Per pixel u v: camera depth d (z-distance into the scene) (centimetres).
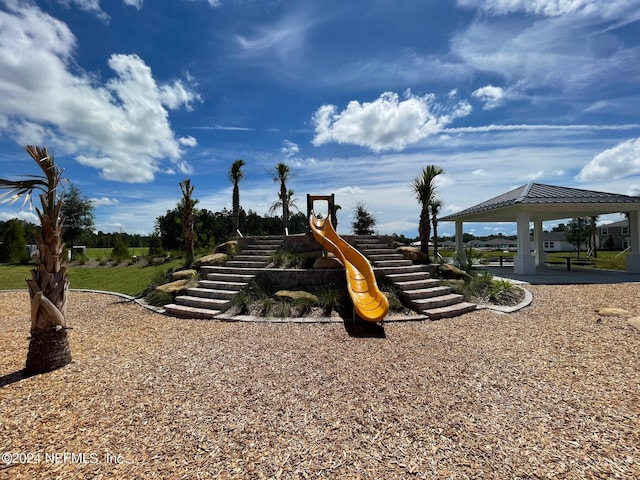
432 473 234
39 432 294
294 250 1081
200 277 997
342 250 995
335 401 344
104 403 346
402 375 410
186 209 1268
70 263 2070
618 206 1354
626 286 1055
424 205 1077
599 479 225
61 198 455
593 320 669
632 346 510
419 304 734
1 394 371
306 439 278
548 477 229
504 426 294
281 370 429
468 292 875
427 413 318
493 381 391
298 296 773
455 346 523
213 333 613
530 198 1370
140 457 257
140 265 1780
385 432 286
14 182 417
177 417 316
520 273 1414
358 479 229
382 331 609
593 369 424
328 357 475
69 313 840
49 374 427
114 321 735
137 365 456
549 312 745
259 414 319
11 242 2477
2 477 237
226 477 234
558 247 5344
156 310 829
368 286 812
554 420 303
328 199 1254
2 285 1477
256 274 885
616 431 283
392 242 1174
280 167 1983
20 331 684
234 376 412
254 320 688
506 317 710
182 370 435
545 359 463
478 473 233
